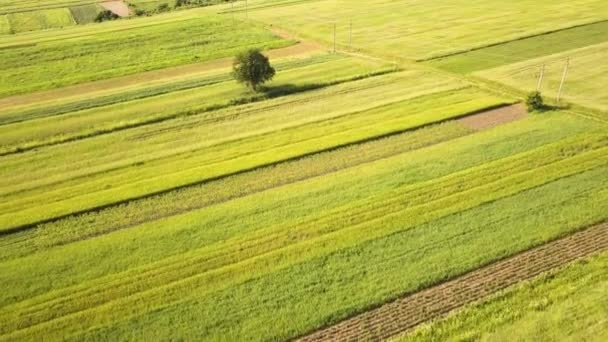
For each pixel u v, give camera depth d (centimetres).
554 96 4131
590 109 3856
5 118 4212
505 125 3672
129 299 2214
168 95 4597
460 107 3984
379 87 4516
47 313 2156
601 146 3300
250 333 2017
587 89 4250
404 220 2655
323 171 3186
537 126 3622
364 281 2255
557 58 5022
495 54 5259
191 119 4038
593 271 2252
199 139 3691
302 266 2364
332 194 2914
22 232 2709
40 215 2816
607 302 2047
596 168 3047
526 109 3906
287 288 2236
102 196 2992
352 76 4778
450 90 4366
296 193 2939
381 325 2036
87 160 3462
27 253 2541
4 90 4953
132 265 2417
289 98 4359
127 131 3878
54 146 3684
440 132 3619
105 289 2277
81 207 2883
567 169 3050
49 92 4903
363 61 5234
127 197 2964
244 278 2306
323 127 3769
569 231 2517
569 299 2084
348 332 2011
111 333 2045
